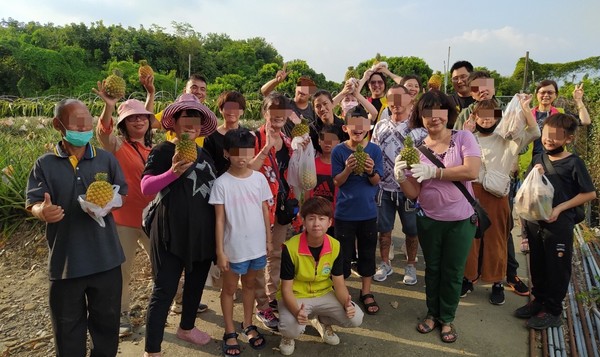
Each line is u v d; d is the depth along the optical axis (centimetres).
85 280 265
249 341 344
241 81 4147
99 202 251
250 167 335
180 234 297
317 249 325
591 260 500
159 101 1457
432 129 340
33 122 1040
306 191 407
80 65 4866
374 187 391
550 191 335
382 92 554
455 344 348
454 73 514
